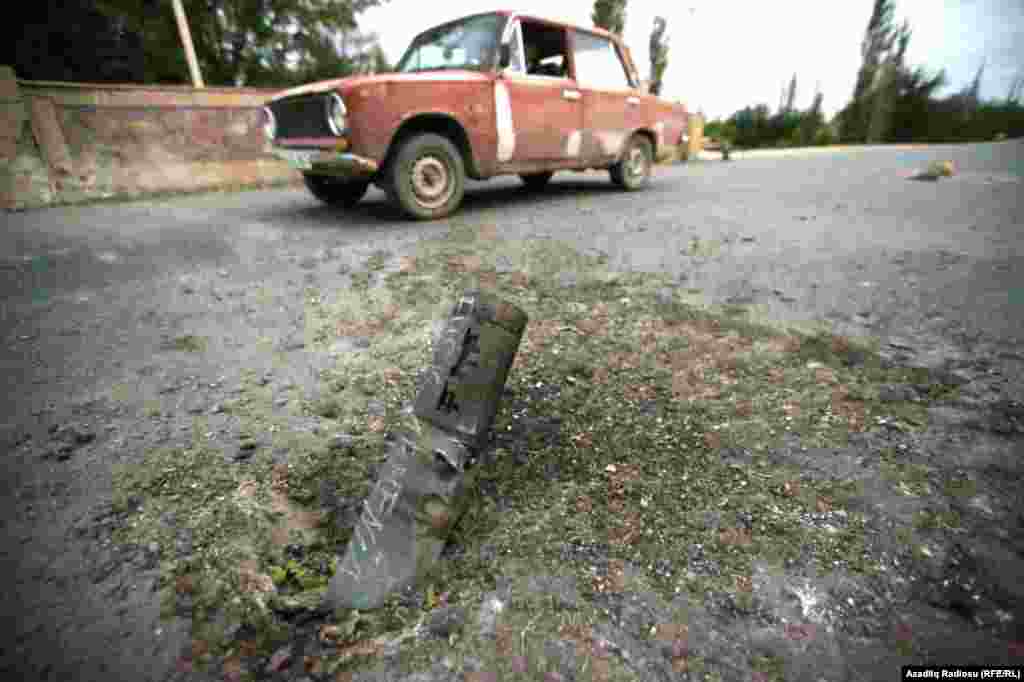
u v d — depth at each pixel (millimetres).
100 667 883
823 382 1727
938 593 982
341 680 851
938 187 5320
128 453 1459
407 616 959
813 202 4762
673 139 6160
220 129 6625
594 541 1123
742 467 1347
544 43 4555
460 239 3602
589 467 1362
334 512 1238
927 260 2855
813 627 925
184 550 1126
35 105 5426
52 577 1062
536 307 2430
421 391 1122
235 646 921
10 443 1506
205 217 4723
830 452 1389
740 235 3588
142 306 2561
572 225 4016
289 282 2848
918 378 1721
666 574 1038
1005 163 7574
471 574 1039
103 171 5949
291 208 5133
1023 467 1300
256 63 15195
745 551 1087
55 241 3836
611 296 2541
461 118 4039
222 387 1813
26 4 9586
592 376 1824
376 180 4141
